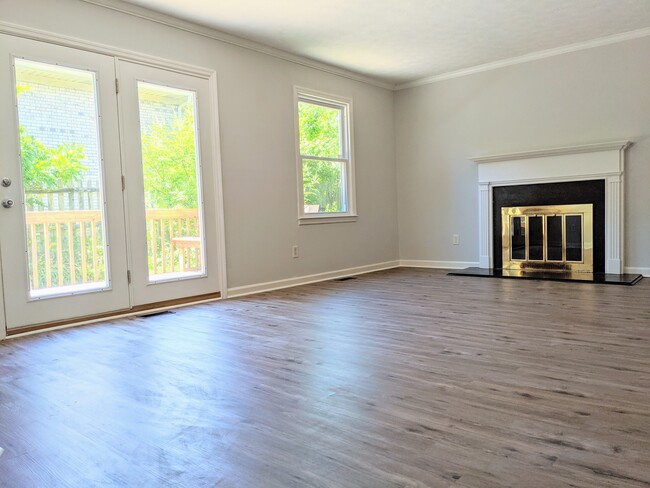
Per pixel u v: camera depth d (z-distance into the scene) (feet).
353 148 19.10
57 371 7.79
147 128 12.67
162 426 5.59
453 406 5.87
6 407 6.31
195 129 13.75
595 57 16.29
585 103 16.60
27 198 10.54
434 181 20.31
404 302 12.85
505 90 18.20
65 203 11.14
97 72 11.62
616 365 7.18
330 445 4.97
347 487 4.17
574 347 8.16
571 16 14.05
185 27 13.46
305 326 10.46
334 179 18.60
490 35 15.34
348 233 18.93
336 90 18.37
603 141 16.35
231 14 13.04
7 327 10.17
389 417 5.61
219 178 14.33
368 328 10.07
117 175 12.03
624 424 5.23
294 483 4.27
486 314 10.99
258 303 13.48
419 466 4.48
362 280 17.40
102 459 4.85
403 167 21.16
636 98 15.70
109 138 11.87
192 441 5.18
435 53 16.98
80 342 9.62
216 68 14.30
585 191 16.55
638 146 15.75
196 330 10.41
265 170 15.76
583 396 6.05
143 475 4.51
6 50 10.17
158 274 12.95
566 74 16.88
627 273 16.11
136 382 7.15
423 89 20.30
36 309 10.61
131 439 5.28
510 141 18.24
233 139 14.79
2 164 10.12
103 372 7.67
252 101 15.34
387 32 14.75
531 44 16.40
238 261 14.93
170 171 13.21
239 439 5.19
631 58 15.69
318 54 16.65
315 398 6.29
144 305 12.60
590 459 4.50
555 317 10.44
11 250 10.25
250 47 15.24
